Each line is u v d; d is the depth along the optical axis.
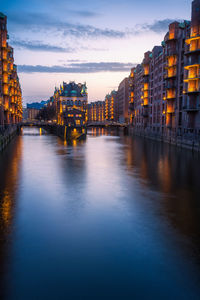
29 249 11.51
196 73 48.94
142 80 98.88
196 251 11.34
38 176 26.95
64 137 85.88
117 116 194.88
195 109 49.00
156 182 24.61
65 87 142.88
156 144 63.97
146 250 11.41
